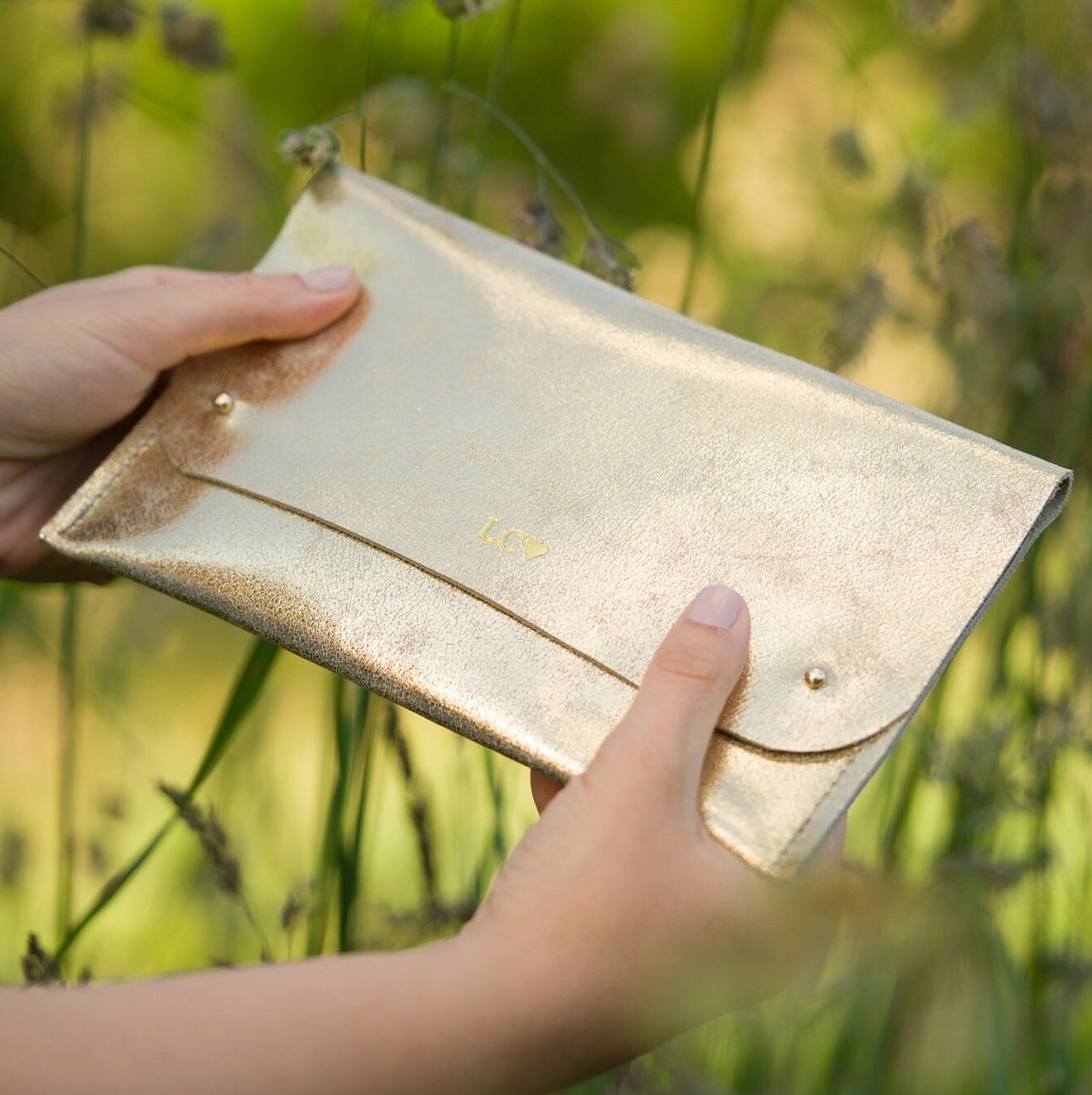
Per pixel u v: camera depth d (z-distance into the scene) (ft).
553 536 2.82
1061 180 3.42
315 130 3.12
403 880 3.64
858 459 2.77
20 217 3.96
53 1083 2.39
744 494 2.79
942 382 3.50
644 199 6.61
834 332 3.41
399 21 3.32
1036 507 2.70
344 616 2.85
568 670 2.75
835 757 2.63
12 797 3.95
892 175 3.83
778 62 5.36
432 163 3.22
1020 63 3.40
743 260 5.05
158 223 5.05
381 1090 2.46
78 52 3.74
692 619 2.59
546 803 2.91
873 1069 2.91
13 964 3.61
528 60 7.38
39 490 3.29
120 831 3.86
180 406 3.05
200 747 4.47
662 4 7.51
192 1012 2.43
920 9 3.60
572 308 2.98
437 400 2.96
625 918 2.51
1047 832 3.30
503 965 2.49
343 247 3.12
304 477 2.95
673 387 2.88
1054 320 3.35
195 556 2.94
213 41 3.39
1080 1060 3.39
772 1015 2.80
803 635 2.69
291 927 2.97
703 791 2.62
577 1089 3.04
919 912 2.37
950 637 2.66
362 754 3.17
